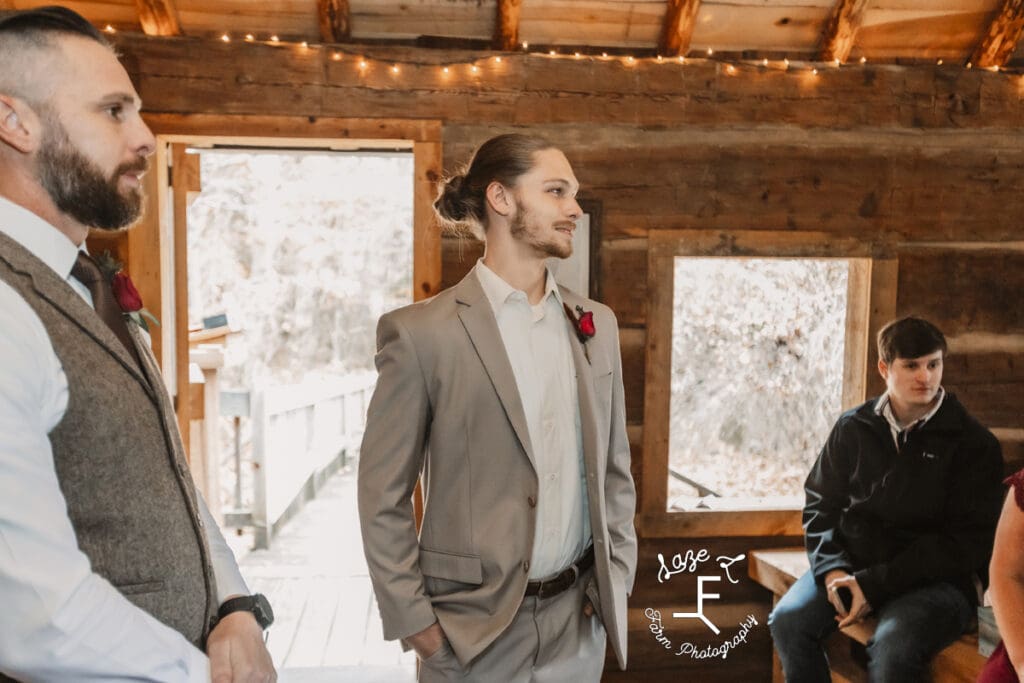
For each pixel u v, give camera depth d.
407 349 1.69
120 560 1.00
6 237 0.97
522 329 1.76
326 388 7.15
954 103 3.27
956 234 3.30
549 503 1.71
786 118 3.21
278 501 5.51
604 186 3.16
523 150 1.73
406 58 3.07
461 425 1.68
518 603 1.62
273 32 3.09
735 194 3.21
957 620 2.39
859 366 3.34
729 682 3.30
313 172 11.97
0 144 1.00
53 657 0.83
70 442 0.95
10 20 0.99
